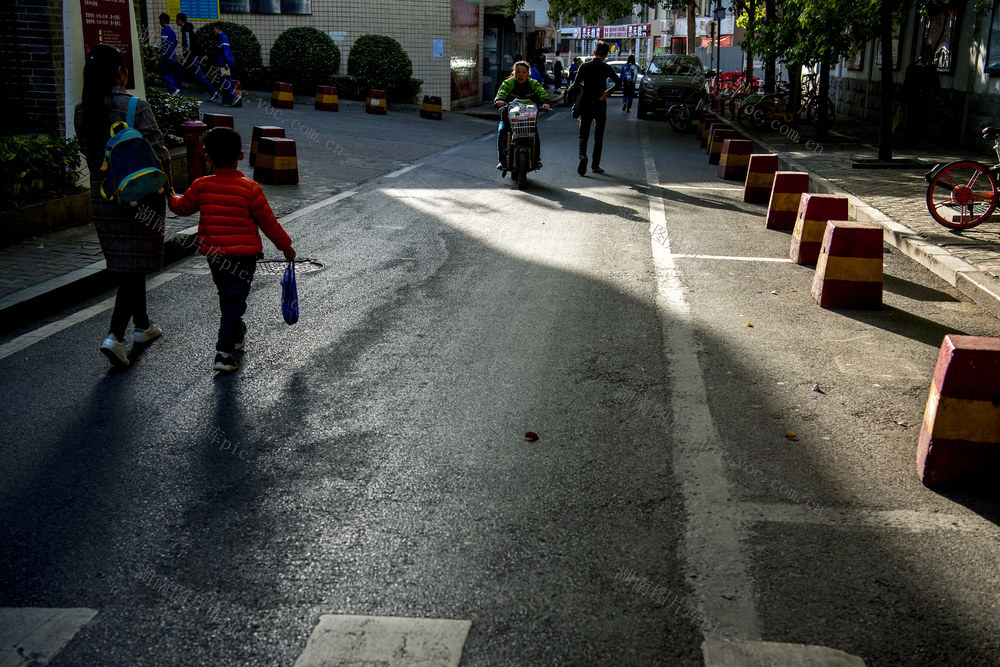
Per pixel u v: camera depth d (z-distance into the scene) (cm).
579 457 410
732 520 355
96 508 363
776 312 650
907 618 294
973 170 886
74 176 877
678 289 709
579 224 978
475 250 838
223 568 321
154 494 374
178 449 416
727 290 711
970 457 379
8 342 569
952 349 373
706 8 5941
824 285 662
